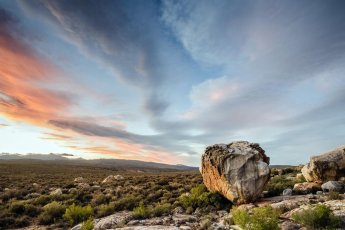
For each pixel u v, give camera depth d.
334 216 10.59
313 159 24.23
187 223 14.61
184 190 30.36
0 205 23.19
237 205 18.33
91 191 34.59
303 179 27.08
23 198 29.69
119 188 34.94
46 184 45.00
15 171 80.56
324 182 23.00
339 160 23.08
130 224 15.38
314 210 10.69
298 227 10.77
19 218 19.08
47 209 20.06
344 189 19.66
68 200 25.39
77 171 109.56
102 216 19.36
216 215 16.53
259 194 18.30
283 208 14.27
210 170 21.02
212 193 19.88
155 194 27.17
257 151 19.89
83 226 13.88
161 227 13.12
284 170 44.22
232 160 19.42
